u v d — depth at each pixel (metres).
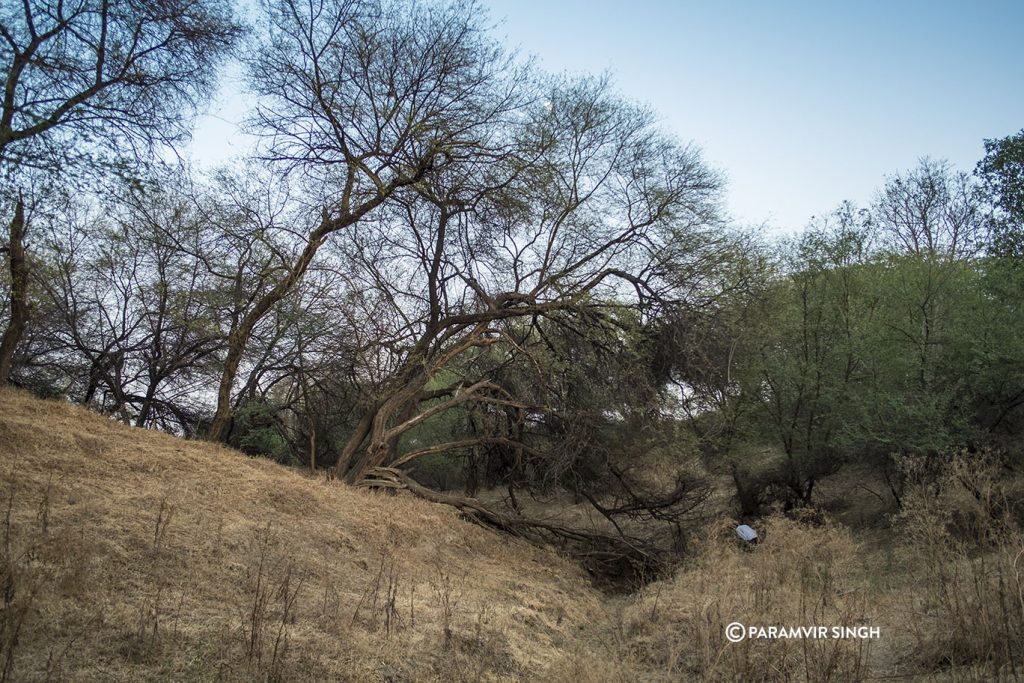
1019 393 16.33
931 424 15.59
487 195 19.47
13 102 13.35
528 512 23.55
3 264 15.40
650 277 20.72
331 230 18.19
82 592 7.26
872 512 18.38
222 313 20.08
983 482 10.18
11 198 13.55
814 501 20.25
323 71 18.30
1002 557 8.36
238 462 14.41
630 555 18.92
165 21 15.14
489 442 20.61
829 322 19.48
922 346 17.39
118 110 14.47
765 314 19.59
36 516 8.73
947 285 17.72
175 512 10.38
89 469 11.05
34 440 11.31
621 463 20.14
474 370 22.91
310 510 13.15
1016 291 17.53
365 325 18.91
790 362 19.45
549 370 20.22
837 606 9.09
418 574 12.05
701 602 9.53
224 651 6.79
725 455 19.33
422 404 25.97
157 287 21.09
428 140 18.59
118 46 14.69
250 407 21.17
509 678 8.12
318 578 10.12
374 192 18.67
